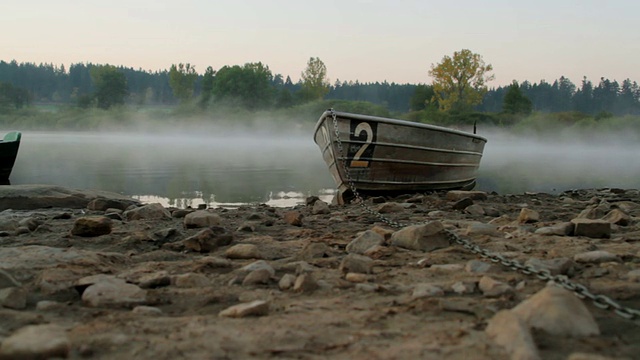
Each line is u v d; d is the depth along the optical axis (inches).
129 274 144.0
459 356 84.6
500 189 573.0
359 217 277.0
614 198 422.3
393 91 5285.4
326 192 497.4
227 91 3516.2
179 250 184.9
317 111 2915.8
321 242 190.2
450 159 432.8
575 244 182.9
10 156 573.9
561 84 5792.3
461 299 117.0
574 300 98.3
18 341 84.4
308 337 94.5
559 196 441.7
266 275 136.3
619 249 175.3
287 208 356.2
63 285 131.7
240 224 251.8
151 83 6387.8
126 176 633.6
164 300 120.3
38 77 6240.2
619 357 85.0
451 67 2847.0
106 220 210.7
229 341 92.5
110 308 114.8
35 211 342.6
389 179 394.0
